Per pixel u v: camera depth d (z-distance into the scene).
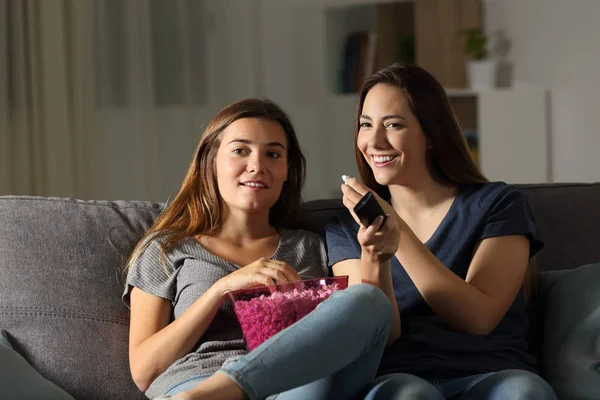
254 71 5.67
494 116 5.29
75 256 2.17
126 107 4.86
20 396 1.89
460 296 2.00
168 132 5.12
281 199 2.35
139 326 2.07
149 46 4.96
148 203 2.33
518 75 5.41
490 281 2.06
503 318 2.11
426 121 2.15
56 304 2.14
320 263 2.25
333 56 5.68
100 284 2.16
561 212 2.41
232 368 1.62
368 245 1.92
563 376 2.03
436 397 1.71
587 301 2.08
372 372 1.80
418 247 2.05
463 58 5.43
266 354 1.63
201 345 2.04
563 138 5.33
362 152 2.21
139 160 4.93
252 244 2.23
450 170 2.19
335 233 2.24
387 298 1.78
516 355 2.05
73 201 2.26
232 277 1.99
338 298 1.72
